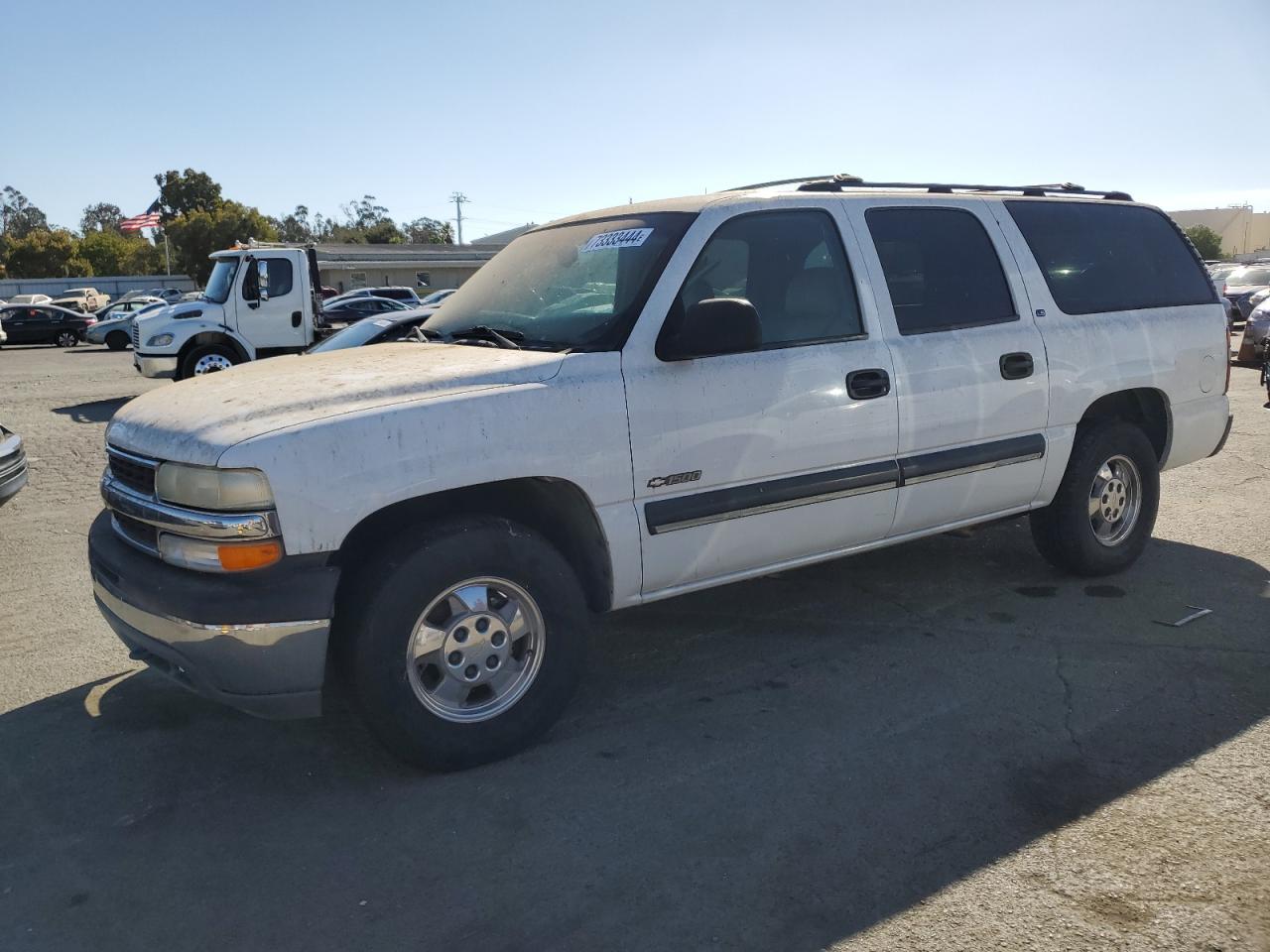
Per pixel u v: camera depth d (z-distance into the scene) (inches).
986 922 105.3
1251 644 177.9
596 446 140.9
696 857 118.1
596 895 111.3
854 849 119.0
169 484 127.5
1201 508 269.9
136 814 130.7
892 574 219.8
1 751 148.6
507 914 108.6
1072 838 120.3
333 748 147.9
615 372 143.7
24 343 1342.3
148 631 129.2
